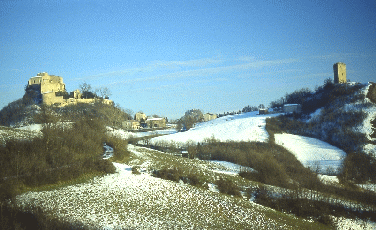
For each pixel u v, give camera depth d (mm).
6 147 50000
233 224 41688
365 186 80250
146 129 181625
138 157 73500
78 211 35438
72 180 46344
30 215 30688
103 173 52719
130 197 43406
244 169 77250
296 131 148625
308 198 59312
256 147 111625
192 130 162875
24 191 39250
